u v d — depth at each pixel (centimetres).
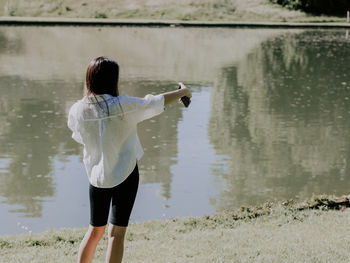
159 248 487
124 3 5219
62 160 972
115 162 335
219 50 2994
